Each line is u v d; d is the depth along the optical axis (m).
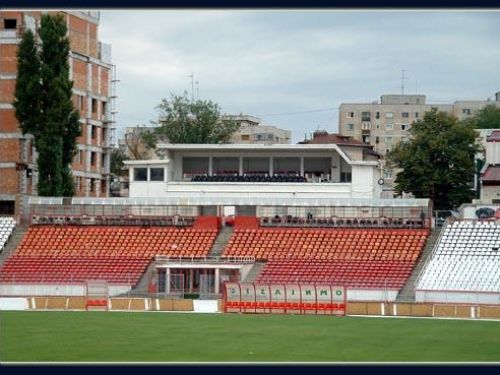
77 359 88.44
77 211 182.00
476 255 157.75
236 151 189.62
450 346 99.44
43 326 115.50
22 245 176.38
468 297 144.75
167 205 180.25
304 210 176.00
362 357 91.12
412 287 154.50
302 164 188.12
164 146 187.12
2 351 93.44
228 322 122.25
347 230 171.25
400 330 114.31
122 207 181.25
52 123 191.50
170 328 114.31
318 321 124.81
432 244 165.88
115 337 105.00
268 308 136.62
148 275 165.88
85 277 166.50
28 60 193.38
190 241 174.00
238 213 180.88
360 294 152.88
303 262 165.25
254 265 166.00
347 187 182.62
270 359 89.12
